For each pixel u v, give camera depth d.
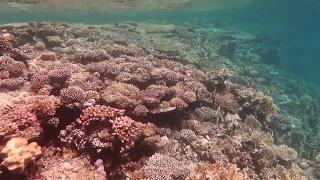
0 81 8.10
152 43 20.56
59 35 17.12
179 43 22.80
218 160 8.85
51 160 6.19
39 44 15.02
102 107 7.10
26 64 9.98
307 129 19.48
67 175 5.80
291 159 11.81
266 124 13.70
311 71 42.31
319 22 83.88
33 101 6.79
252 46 32.56
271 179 9.52
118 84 9.43
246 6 52.72
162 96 9.54
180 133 9.73
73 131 6.77
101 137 6.57
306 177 12.65
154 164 7.09
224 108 12.34
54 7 34.38
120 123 6.75
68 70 8.82
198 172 7.72
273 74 27.78
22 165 4.84
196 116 11.28
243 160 9.62
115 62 11.93
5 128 5.48
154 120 9.39
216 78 13.11
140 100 8.99
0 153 4.94
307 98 22.78
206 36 29.02
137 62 12.52
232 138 10.68
